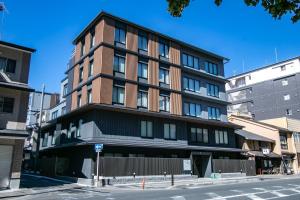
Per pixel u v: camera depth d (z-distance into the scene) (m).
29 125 49.25
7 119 20.48
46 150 36.16
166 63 34.44
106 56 29.47
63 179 28.38
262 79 64.69
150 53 33.25
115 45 30.62
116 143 26.88
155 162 28.00
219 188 21.55
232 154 39.31
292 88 59.38
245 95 66.94
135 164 26.50
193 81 37.72
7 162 20.03
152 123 31.08
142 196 16.56
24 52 22.23
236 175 35.47
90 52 31.67
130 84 30.48
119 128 28.34
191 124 35.38
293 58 60.41
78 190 20.30
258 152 42.53
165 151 31.38
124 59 31.06
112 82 29.22
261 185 23.95
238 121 49.88
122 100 29.77
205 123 36.28
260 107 63.62
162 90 33.16
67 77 41.12
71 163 29.97
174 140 32.34
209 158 34.56
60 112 41.88
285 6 5.02
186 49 38.00
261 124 47.88
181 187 23.30
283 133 48.34
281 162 45.56
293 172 45.88
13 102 20.98
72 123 32.03
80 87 33.09
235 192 18.59
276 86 62.00
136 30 32.75
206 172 34.38
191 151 33.19
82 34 34.62
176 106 33.81
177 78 35.06
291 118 52.72
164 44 35.31
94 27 32.31
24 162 43.84
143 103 31.28
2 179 19.70
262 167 43.09
